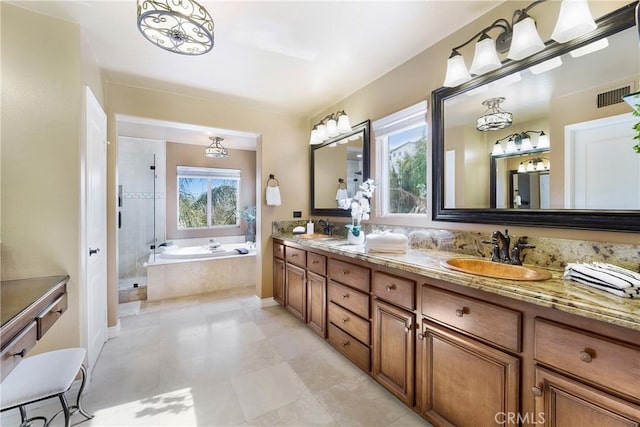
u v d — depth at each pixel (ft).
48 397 3.72
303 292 8.89
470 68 5.66
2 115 5.21
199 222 16.98
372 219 8.49
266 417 5.04
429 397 4.76
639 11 3.27
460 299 4.24
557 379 3.16
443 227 6.43
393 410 5.22
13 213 5.27
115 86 8.43
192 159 16.62
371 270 6.10
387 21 5.71
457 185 6.06
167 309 10.50
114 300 8.29
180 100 9.36
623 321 2.63
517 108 5.02
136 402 5.42
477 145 5.66
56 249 5.52
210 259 12.81
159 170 15.48
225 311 10.34
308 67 7.60
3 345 3.35
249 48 6.65
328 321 7.68
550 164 4.60
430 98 6.62
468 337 4.14
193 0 4.46
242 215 18.21
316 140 10.19
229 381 6.09
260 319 9.58
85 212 5.93
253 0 5.06
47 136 5.47
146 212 14.93
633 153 3.78
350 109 9.39
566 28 3.98
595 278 3.44
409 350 5.09
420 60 6.88
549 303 3.18
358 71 7.84
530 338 3.44
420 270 4.79
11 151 5.25
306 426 4.83
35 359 4.35
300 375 6.32
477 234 5.70
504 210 5.20
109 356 7.11
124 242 14.30
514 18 4.97
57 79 5.56
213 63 7.36
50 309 4.68
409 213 7.48
